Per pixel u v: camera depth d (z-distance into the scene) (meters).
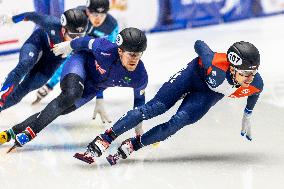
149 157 13.24
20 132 13.16
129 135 14.93
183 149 13.84
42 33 15.71
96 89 13.70
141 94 13.40
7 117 16.23
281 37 27.75
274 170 12.50
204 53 12.29
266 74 21.44
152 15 28.41
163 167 12.61
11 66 22.27
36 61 15.54
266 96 18.44
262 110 16.91
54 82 17.33
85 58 13.29
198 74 12.47
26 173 12.16
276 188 11.51
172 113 16.83
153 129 12.41
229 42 26.58
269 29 29.50
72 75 12.78
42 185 11.53
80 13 14.45
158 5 28.45
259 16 32.12
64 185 11.54
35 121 12.82
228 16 30.98
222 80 12.07
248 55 11.58
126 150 12.55
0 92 16.25
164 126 12.38
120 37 12.22
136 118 12.33
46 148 13.74
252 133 15.02
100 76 13.26
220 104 17.45
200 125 15.63
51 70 15.93
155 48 25.42
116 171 12.33
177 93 12.55
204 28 29.73
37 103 17.61
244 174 12.25
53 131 15.09
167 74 21.38
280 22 31.17
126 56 12.31
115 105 17.70
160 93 12.54
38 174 12.12
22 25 24.12
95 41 12.96
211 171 12.41
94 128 15.43
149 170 12.41
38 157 13.12
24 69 15.01
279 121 15.96
